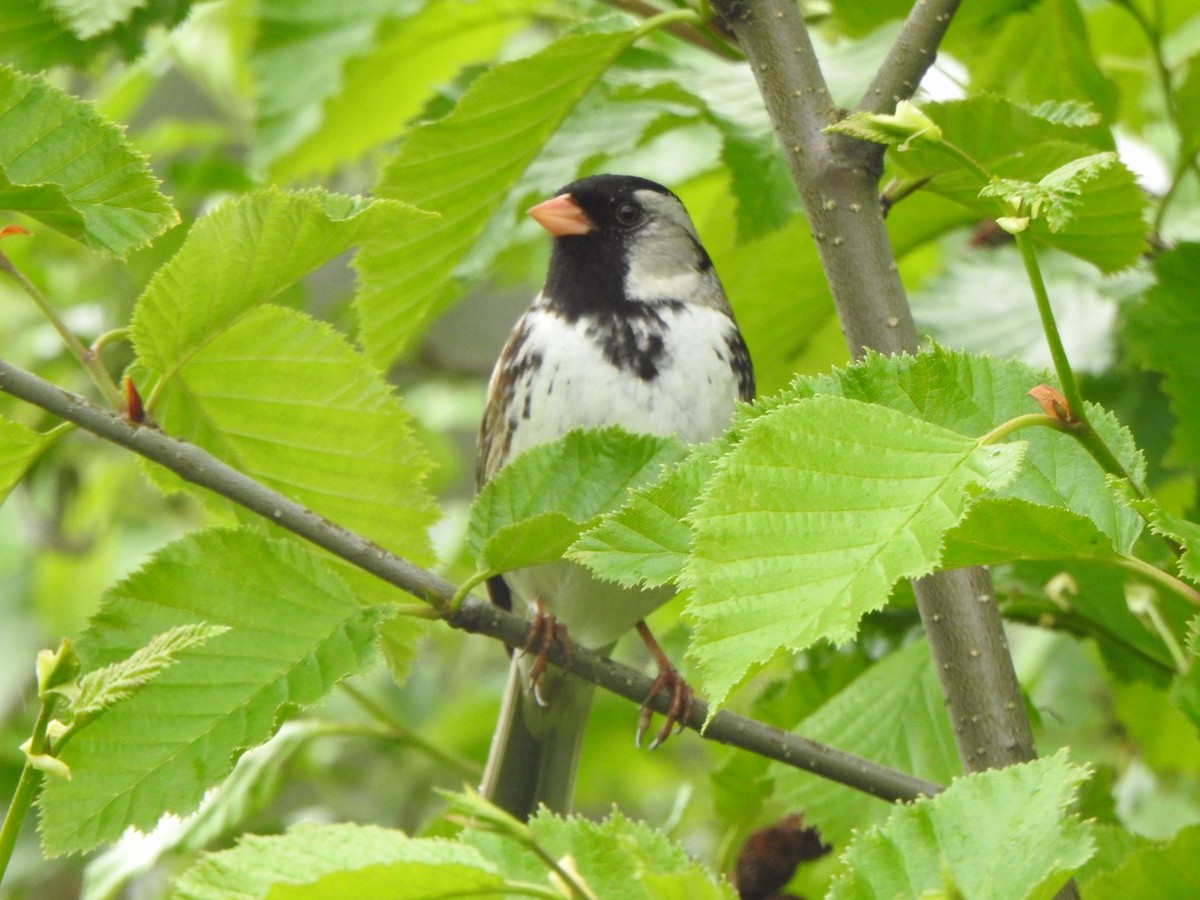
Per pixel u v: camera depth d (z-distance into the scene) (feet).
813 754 18.28
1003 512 13.78
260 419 19.81
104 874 25.62
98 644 16.96
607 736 39.32
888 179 28.04
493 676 43.11
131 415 17.63
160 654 13.53
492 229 25.04
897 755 23.16
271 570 17.33
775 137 22.89
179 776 16.31
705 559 12.48
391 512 20.29
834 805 22.25
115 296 38.86
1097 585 23.53
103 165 15.97
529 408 26.81
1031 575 24.14
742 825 25.03
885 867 13.42
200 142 40.47
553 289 28.14
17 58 24.40
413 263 23.89
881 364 15.31
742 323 28.14
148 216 16.07
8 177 15.55
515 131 23.21
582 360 26.63
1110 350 25.59
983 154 18.88
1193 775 29.96
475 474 28.94
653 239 27.99
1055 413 13.80
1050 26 27.17
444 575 38.27
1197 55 23.82
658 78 24.12
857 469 12.84
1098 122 18.20
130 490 41.75
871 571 12.15
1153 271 22.48
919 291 27.53
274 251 17.51
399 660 20.45
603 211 28.14
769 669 28.35
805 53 19.57
